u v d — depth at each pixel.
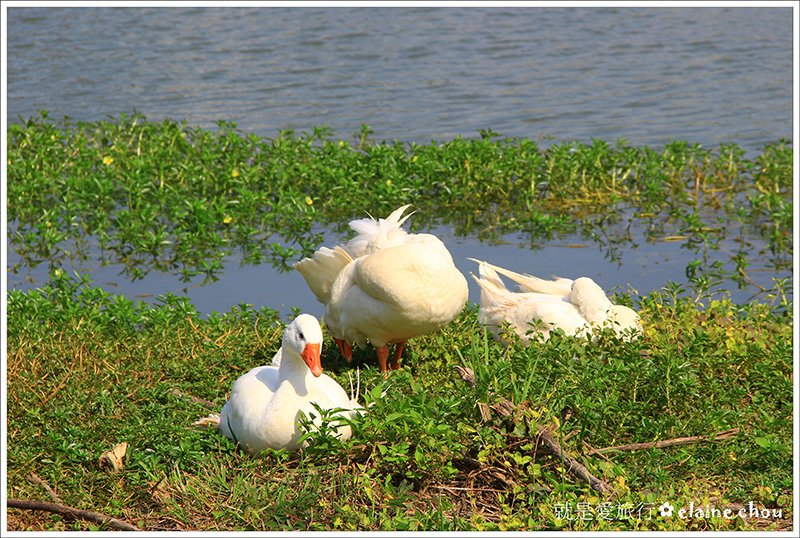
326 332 11.50
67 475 8.30
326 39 29.80
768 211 16.69
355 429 8.16
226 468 8.30
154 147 18.62
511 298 11.05
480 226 16.36
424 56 28.06
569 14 33.25
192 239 15.09
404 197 16.62
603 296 10.75
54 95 24.03
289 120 22.11
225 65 26.95
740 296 13.41
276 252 15.19
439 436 7.97
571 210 16.92
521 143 18.17
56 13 32.97
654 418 8.95
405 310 9.84
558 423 7.93
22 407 9.22
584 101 23.69
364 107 23.16
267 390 8.57
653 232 15.92
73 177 17.09
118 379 9.76
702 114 22.52
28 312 11.70
